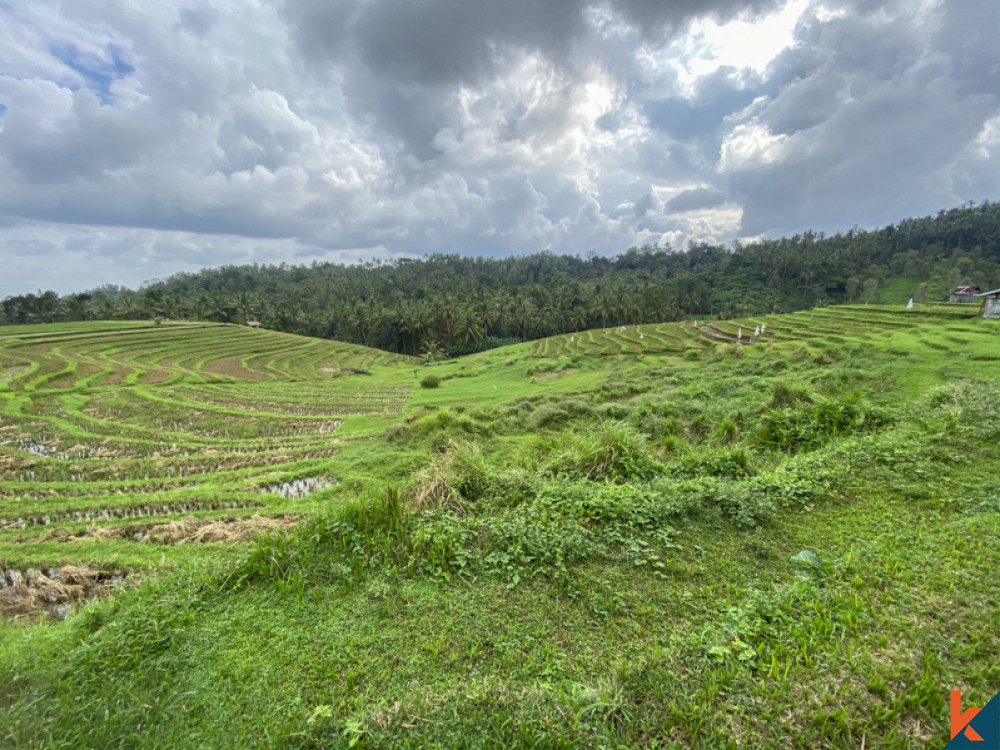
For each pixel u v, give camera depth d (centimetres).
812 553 486
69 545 820
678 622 410
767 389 1584
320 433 1958
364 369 5316
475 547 546
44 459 1402
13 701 347
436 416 1549
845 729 285
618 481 775
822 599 408
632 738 294
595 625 412
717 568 495
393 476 1201
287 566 510
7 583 736
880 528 545
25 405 2322
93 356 4291
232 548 780
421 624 418
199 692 353
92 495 1126
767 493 647
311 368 5088
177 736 318
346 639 400
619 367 3725
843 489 657
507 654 375
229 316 7788
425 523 600
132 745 313
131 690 354
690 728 295
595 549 531
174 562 735
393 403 2900
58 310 6888
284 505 1025
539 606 439
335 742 302
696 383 2016
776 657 347
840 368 1884
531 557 514
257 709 335
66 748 308
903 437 803
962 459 693
